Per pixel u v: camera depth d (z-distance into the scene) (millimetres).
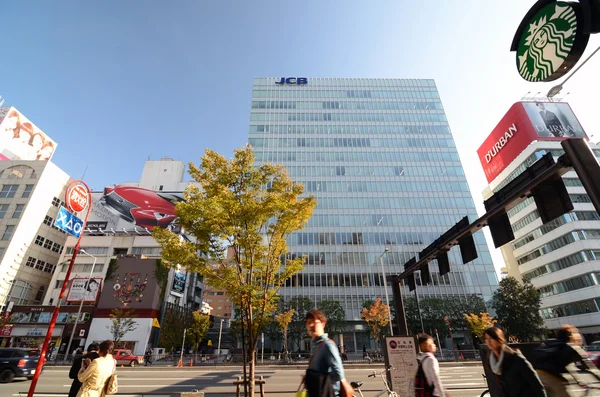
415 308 42000
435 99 72438
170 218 60844
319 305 44438
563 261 46969
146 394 12352
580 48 3016
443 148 65500
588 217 46000
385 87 74250
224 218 9172
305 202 10586
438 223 56906
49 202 57594
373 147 65250
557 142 51094
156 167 75875
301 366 25234
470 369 21047
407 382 8570
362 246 54562
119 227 59469
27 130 65688
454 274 51844
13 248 50031
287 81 74688
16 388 13703
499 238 6848
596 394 4980
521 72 3771
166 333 43781
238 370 22031
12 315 42406
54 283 49250
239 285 9016
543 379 5543
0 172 56250
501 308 40438
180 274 50062
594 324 41000
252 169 10906
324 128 67625
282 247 10797
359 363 27484
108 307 42281
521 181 5891
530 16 3541
